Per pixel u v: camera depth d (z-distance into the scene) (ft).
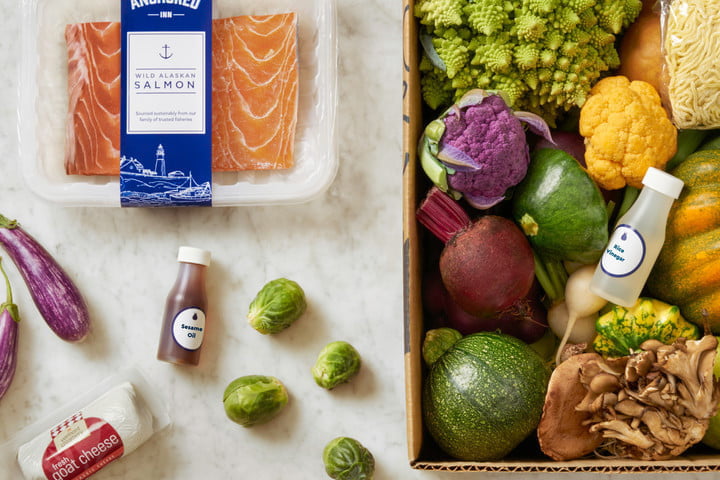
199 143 3.51
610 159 3.17
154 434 3.75
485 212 3.39
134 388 3.72
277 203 3.62
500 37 3.14
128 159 3.51
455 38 3.16
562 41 3.16
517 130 3.09
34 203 3.84
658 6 3.23
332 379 3.55
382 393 3.72
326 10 3.60
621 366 2.84
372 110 3.80
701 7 2.93
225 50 3.57
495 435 2.95
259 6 3.63
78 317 3.67
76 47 3.56
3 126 3.86
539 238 3.13
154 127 3.50
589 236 3.03
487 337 3.09
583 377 2.83
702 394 2.74
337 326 3.75
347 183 3.79
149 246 3.81
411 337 2.98
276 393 3.60
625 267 3.00
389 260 3.77
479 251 3.06
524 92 3.29
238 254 3.79
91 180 3.63
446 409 3.01
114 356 3.78
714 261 3.00
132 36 3.50
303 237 3.79
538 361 3.05
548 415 2.87
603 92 3.18
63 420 3.68
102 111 3.56
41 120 3.62
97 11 3.63
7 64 3.86
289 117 3.53
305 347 3.75
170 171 3.51
